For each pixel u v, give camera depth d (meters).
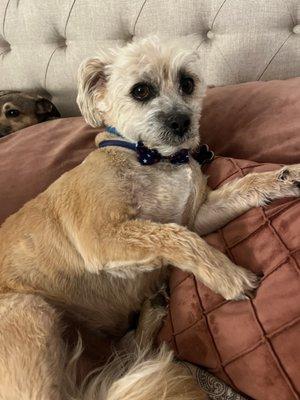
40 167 0.38
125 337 0.32
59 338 0.27
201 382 0.24
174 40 0.37
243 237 0.26
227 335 0.23
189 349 0.25
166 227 0.26
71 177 0.31
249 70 0.40
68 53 0.48
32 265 0.30
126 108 0.32
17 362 0.25
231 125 0.35
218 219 0.29
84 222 0.28
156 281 0.31
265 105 0.33
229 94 0.37
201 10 0.40
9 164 0.39
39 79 0.52
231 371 0.22
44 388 0.25
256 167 0.29
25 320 0.27
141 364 0.25
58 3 0.46
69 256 0.30
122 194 0.28
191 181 0.30
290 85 0.34
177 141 0.30
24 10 0.49
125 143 0.31
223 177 0.31
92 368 0.29
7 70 0.54
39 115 0.55
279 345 0.20
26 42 0.50
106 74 0.34
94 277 0.30
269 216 0.25
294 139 0.30
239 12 0.38
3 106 0.54
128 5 0.42
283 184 0.26
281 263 0.22
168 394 0.23
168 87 0.32
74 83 0.50
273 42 0.38
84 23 0.45
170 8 0.41
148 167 0.30
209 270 0.25
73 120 0.45
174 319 0.26
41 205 0.31
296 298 0.21
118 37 0.45
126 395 0.23
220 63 0.40
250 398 0.22
